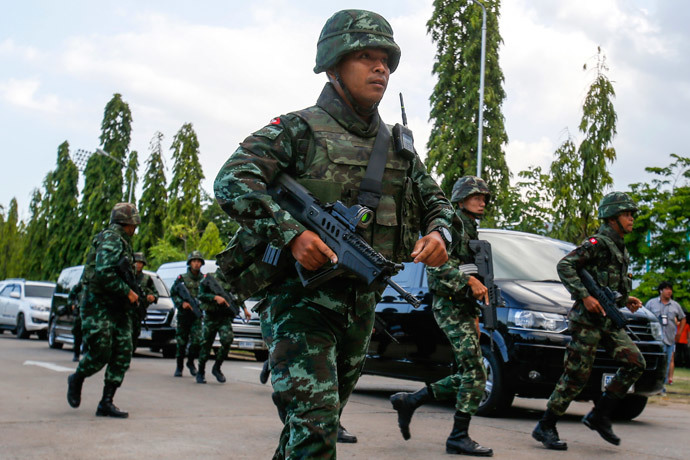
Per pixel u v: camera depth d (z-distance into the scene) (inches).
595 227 855.1
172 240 1403.8
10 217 2583.7
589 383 293.0
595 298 236.8
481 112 902.4
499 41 1182.9
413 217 117.5
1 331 1050.1
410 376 337.4
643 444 249.1
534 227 923.4
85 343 278.5
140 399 337.1
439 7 1199.6
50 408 296.5
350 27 109.7
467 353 222.7
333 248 101.4
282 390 102.7
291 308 106.6
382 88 111.4
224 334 428.1
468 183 233.3
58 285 737.0
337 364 112.1
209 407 314.2
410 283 345.1
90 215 1887.3
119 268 270.2
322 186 108.4
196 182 1642.5
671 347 517.7
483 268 231.1
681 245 753.6
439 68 1184.8
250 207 100.5
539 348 291.0
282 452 111.5
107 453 210.8
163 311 673.0
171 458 205.6
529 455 223.1
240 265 109.7
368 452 222.1
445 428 272.7
